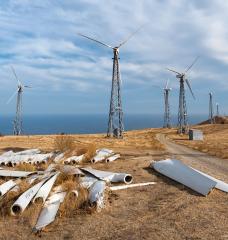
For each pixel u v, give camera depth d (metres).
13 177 18.36
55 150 29.58
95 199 13.54
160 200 15.20
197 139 68.94
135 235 11.02
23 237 11.02
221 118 149.50
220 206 14.34
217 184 17.58
